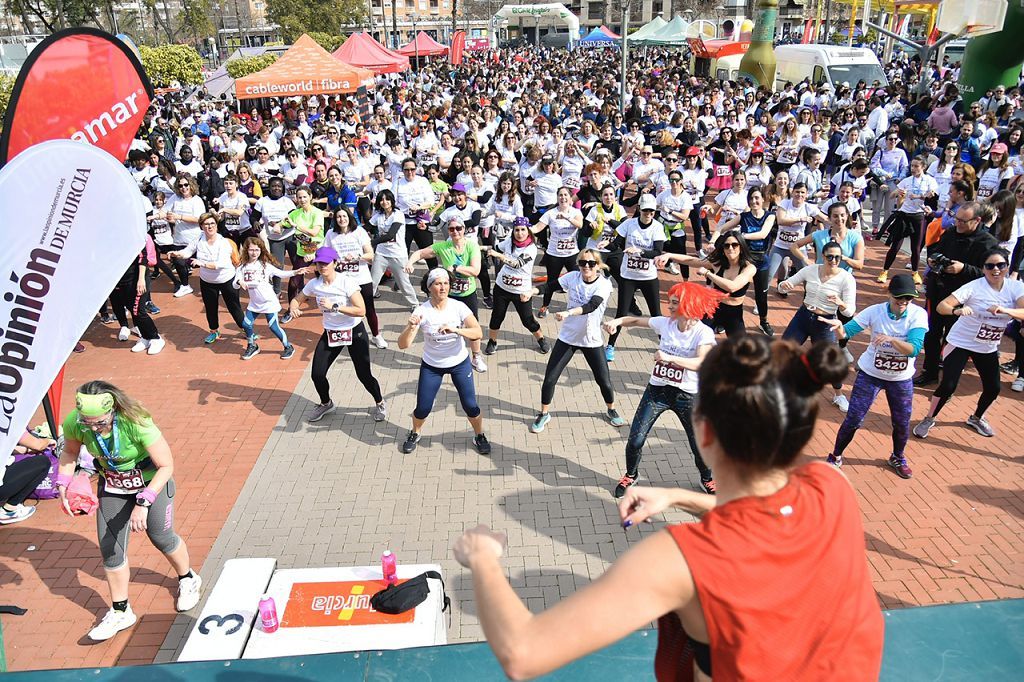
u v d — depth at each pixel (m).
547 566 5.69
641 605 1.04
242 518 6.41
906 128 14.41
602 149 12.47
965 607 2.05
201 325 10.94
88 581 5.78
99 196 4.53
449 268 8.71
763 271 9.48
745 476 1.19
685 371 6.01
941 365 8.38
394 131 15.69
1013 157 13.80
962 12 18.47
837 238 8.72
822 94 22.53
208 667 2.09
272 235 10.98
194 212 11.63
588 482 6.76
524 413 8.02
